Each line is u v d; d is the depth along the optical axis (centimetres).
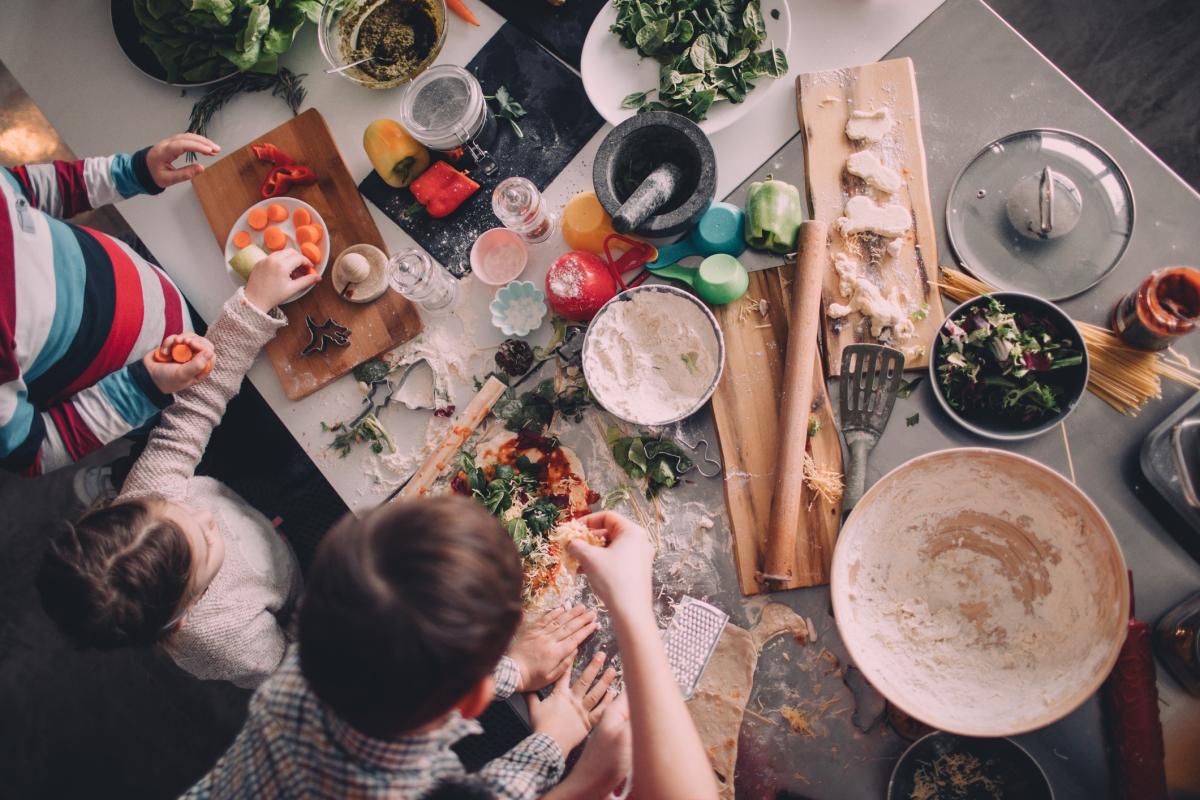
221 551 128
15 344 118
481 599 70
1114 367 119
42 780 229
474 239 142
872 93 130
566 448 132
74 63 160
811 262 121
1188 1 201
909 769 114
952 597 119
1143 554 116
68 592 109
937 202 129
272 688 86
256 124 153
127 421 131
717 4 131
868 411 122
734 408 127
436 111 140
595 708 120
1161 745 107
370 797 80
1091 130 125
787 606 122
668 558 127
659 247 135
